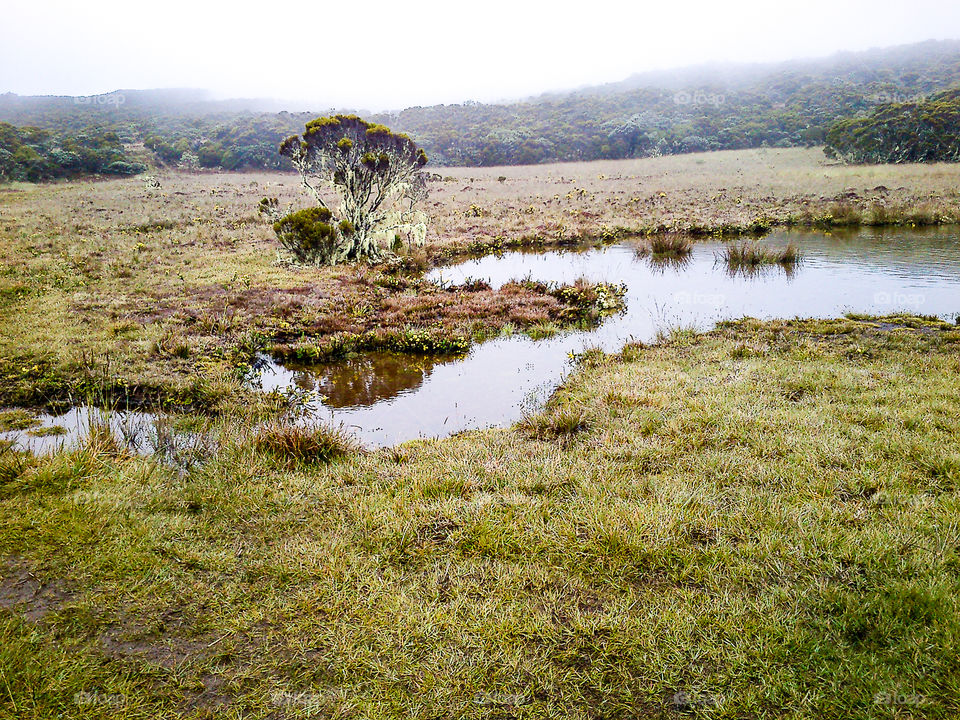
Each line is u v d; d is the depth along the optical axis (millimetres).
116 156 58969
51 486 4641
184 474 4980
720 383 7008
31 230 20984
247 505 4477
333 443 5438
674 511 4129
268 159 71188
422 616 3273
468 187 41938
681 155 68812
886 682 2709
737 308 11461
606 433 5629
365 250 17297
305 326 10516
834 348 8242
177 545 3924
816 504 4199
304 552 3879
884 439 5133
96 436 5547
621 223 23047
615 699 2752
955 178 31094
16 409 6918
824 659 2871
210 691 2822
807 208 24000
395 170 17062
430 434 6453
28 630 3160
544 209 28422
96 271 14703
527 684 2846
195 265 15828
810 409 5949
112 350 8820
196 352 9000
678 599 3373
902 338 8484
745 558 3697
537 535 4008
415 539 4039
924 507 4078
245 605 3406
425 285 13938
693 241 20078
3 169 47375
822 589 3326
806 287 12922
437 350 9531
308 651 3074
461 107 110062
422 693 2799
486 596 3455
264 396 7434
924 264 14562
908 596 3193
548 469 4996
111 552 3830
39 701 2711
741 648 2973
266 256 17141
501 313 11352
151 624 3246
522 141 79250
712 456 5039
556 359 8992
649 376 7336
